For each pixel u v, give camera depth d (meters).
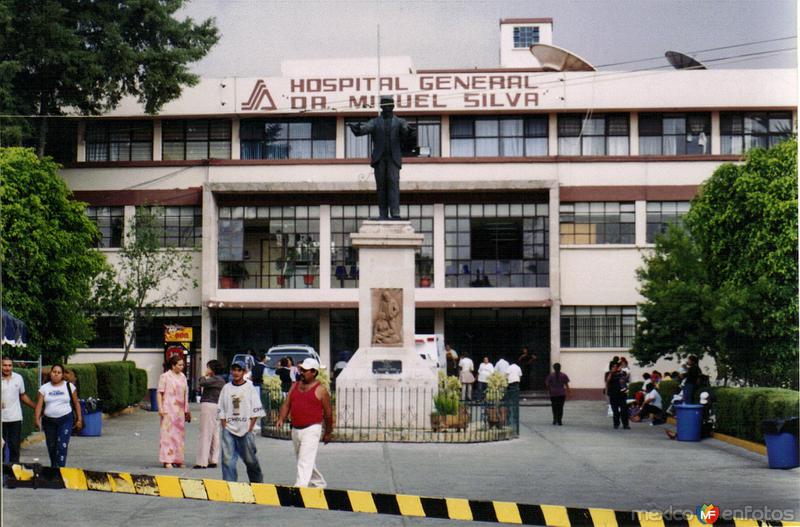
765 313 35.06
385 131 28.30
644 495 17.69
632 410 37.06
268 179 52.53
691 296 38.28
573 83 52.38
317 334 53.03
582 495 17.62
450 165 52.38
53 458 19.42
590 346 52.19
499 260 52.72
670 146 53.16
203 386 21.20
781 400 23.81
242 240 52.84
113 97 48.03
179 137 53.66
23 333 25.75
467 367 45.78
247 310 53.03
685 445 27.03
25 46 44.09
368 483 18.81
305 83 52.41
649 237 52.16
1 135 41.94
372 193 52.72
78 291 36.38
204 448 20.94
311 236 52.91
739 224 37.56
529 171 52.38
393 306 27.58
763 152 38.00
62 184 36.16
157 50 47.47
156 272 49.44
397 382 27.27
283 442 26.62
